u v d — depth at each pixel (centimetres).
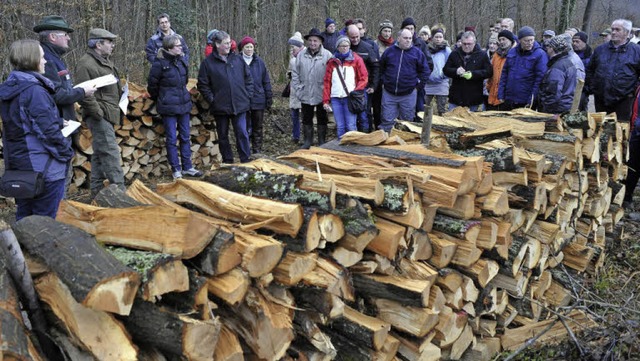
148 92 671
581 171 436
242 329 201
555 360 328
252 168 274
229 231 206
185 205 243
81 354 172
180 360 180
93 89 457
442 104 877
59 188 378
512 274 335
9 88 345
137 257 176
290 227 210
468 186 292
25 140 349
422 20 2334
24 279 170
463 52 733
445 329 283
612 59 671
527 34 654
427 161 306
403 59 723
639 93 573
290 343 223
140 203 230
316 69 750
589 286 432
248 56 742
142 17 1625
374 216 260
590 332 340
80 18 1114
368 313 270
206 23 1747
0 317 150
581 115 429
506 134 365
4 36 973
